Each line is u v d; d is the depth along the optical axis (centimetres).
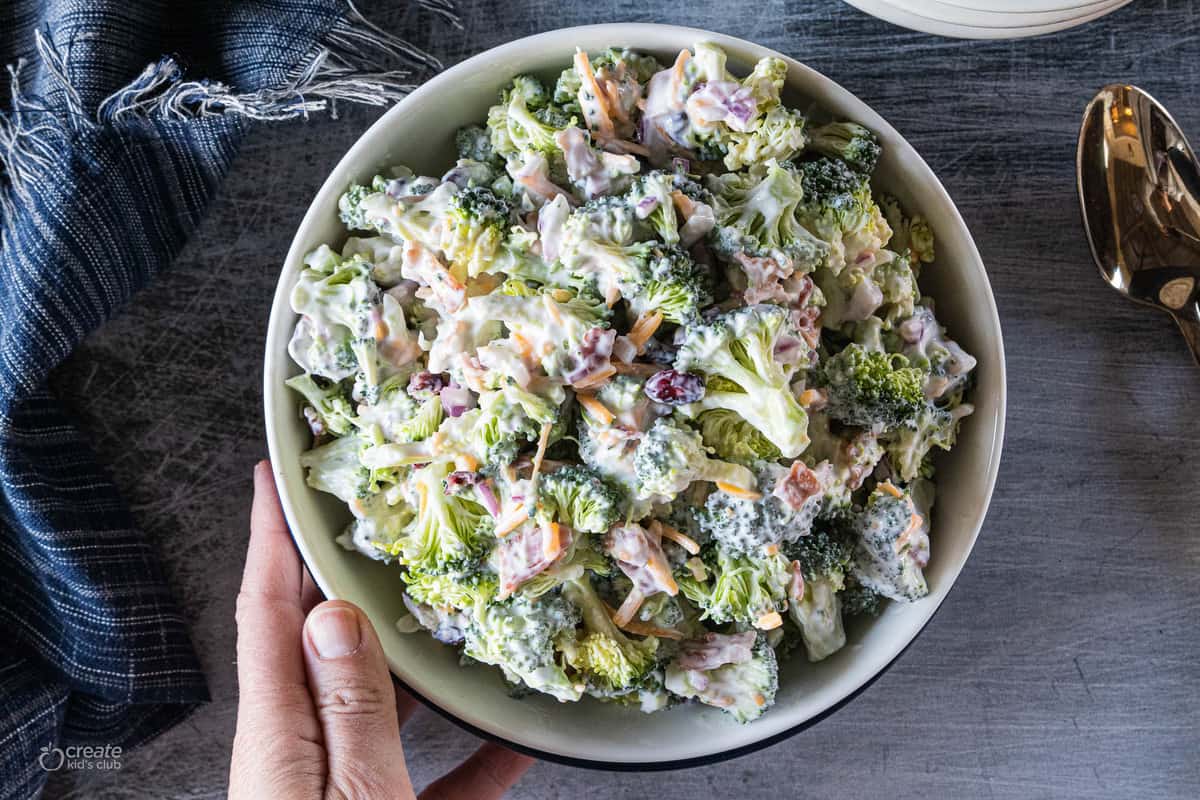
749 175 38
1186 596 48
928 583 40
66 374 47
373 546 39
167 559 47
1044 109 47
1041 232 47
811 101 40
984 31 42
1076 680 49
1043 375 48
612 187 37
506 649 37
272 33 42
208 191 44
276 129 46
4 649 46
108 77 42
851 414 38
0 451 44
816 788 49
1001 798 49
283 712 39
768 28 46
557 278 37
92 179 42
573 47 39
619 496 36
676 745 40
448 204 37
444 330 37
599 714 41
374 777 38
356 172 39
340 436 40
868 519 39
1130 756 49
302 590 46
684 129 38
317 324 38
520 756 47
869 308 38
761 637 39
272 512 43
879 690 49
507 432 36
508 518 36
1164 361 48
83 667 46
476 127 40
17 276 42
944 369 39
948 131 47
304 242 38
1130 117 46
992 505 48
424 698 40
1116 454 48
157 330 47
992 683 49
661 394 36
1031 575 49
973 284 40
